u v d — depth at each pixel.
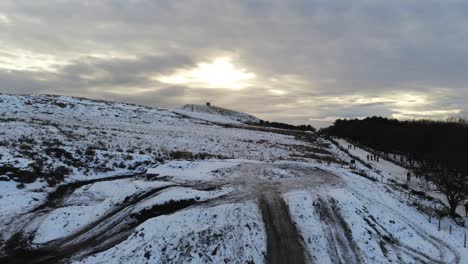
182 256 13.34
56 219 17.56
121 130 46.22
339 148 61.12
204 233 14.72
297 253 14.77
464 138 58.38
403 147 67.38
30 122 39.16
